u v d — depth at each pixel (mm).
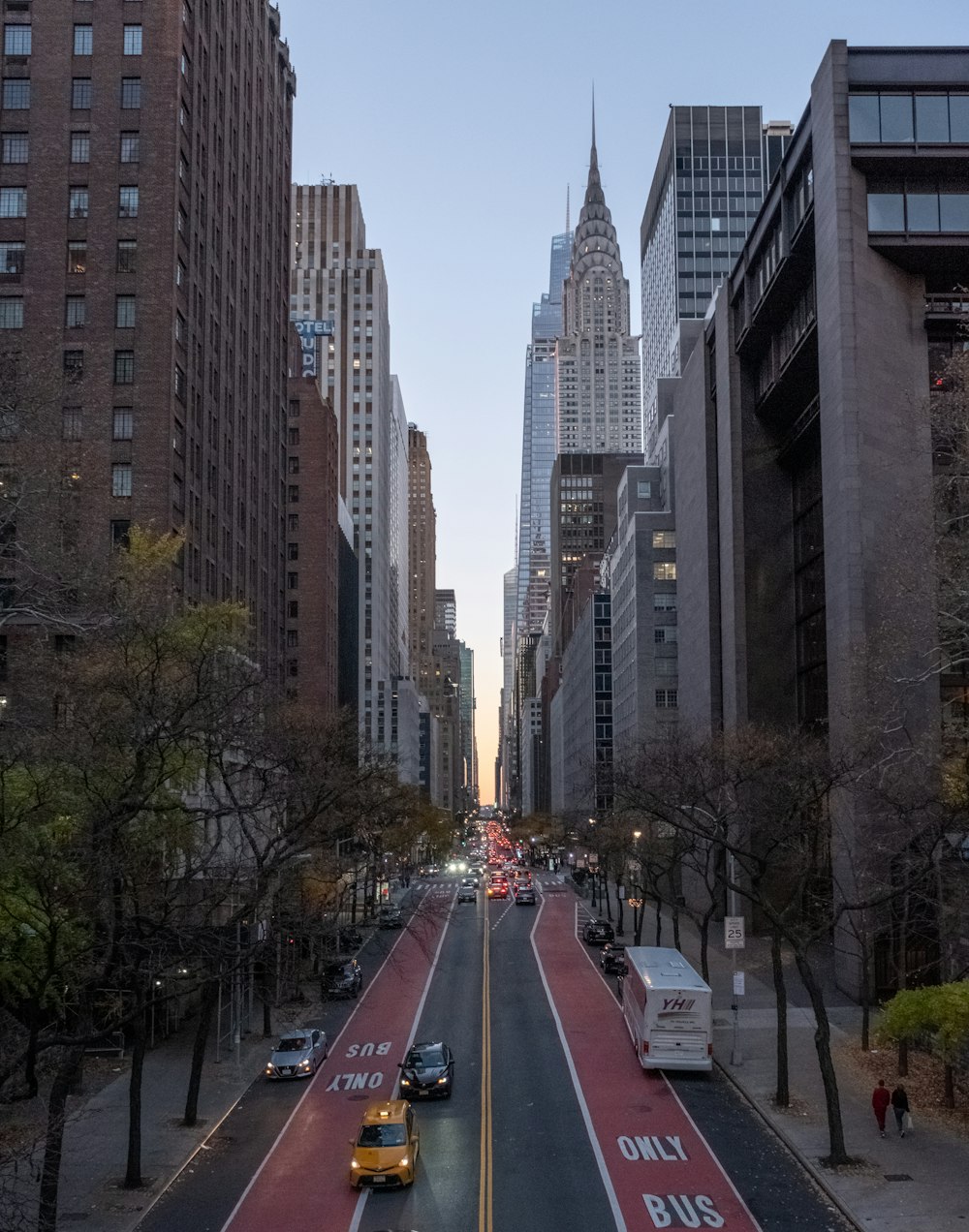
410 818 80438
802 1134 29266
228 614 34719
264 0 87750
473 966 63344
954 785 37062
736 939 39000
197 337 66000
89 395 58906
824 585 66062
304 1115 32812
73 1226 23688
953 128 53219
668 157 193750
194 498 64812
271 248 90438
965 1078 33594
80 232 60656
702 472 82062
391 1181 25688
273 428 90125
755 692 72000
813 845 45125
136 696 24422
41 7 62625
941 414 37500
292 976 41781
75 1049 20781
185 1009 47531
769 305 66062
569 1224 23203
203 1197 25703
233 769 30250
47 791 22469
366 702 192500
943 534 37219
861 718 40500
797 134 60625
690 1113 32094
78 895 21406
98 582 30625
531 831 177625
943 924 37438
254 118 83750
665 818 43875
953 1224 22688
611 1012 48688
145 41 62250
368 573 197250
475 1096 34344
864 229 53062
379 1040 43500
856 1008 47125
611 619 143250
